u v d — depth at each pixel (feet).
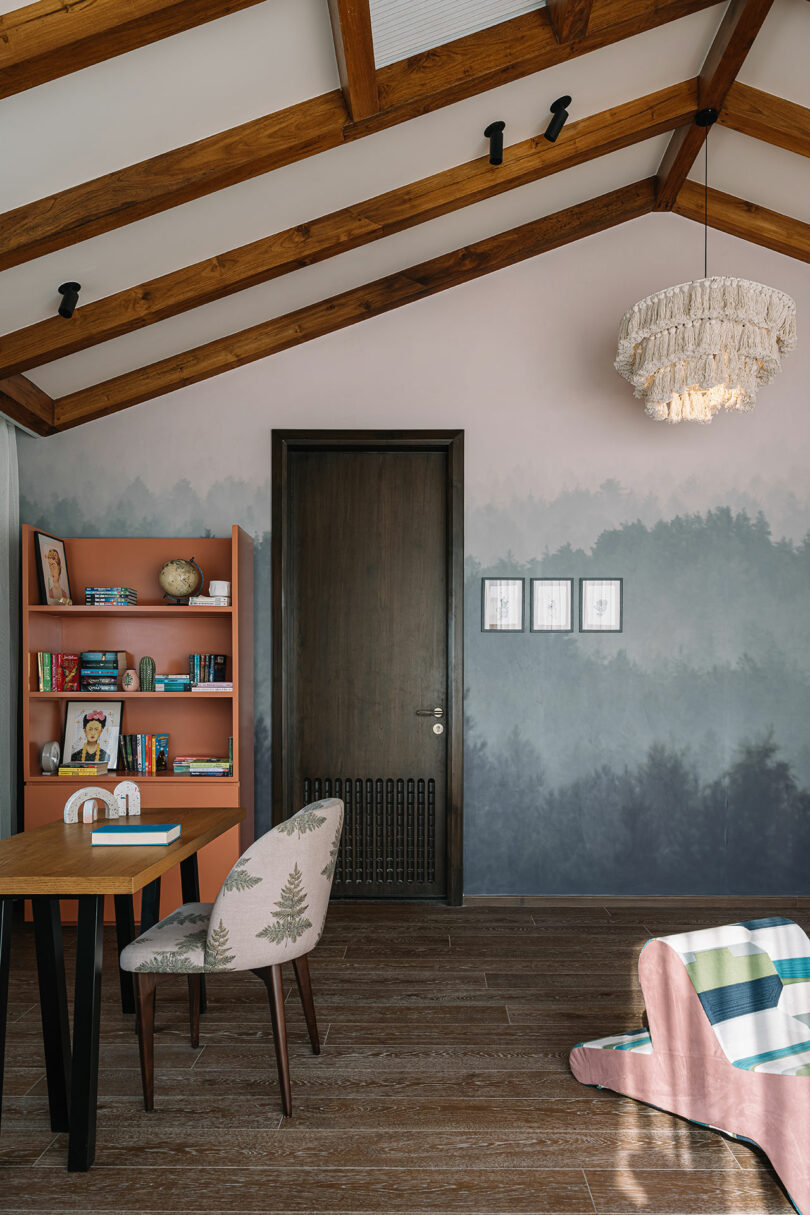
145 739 14.06
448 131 10.83
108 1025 9.85
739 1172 7.05
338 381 15.01
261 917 7.77
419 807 15.10
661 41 10.85
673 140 13.35
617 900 14.69
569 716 14.82
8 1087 8.50
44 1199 6.65
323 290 13.96
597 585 14.88
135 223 10.07
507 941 12.79
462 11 9.14
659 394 11.12
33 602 13.76
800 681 14.82
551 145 11.90
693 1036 7.59
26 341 11.55
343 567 15.20
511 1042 9.38
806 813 14.71
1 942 7.55
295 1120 7.79
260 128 9.32
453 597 14.83
